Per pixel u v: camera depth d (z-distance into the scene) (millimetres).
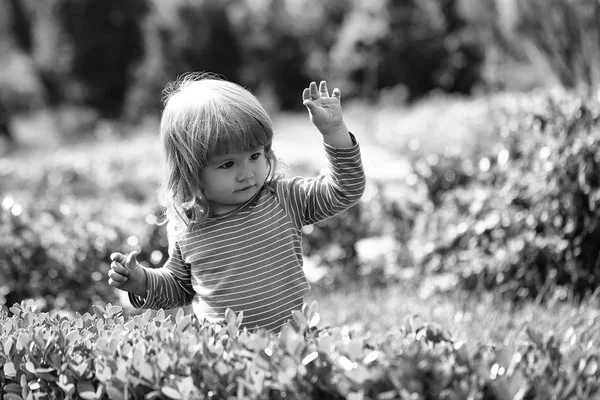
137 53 42000
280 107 40125
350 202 3521
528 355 2844
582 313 5148
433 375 2410
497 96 19969
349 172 3465
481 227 6469
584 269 5934
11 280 5863
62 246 6102
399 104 32719
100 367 2760
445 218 6926
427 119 19484
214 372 2635
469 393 2389
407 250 7305
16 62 42344
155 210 7402
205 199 3484
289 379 2455
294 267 3531
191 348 2775
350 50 37344
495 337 4785
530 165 6418
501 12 12570
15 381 2965
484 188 6773
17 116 39344
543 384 2463
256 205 3547
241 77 40781
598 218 5855
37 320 3336
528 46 10469
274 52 40844
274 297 3465
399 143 17297
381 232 8047
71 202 7656
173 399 2615
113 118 40875
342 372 2543
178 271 3658
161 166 3619
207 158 3340
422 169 7410
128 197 12258
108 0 41562
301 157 14320
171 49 39250
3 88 39656
